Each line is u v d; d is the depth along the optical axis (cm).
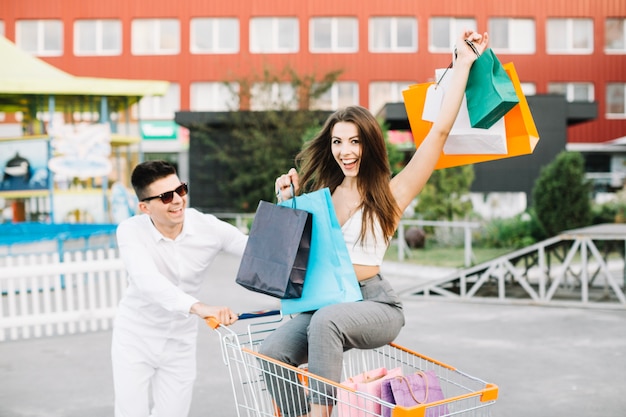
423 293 1059
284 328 293
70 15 3198
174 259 336
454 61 291
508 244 1686
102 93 1325
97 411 492
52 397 527
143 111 3212
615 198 2055
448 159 310
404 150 2525
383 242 288
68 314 797
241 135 2544
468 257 1300
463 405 272
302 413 281
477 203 2416
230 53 3197
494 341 712
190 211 345
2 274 762
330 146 303
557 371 589
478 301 975
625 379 563
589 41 3281
